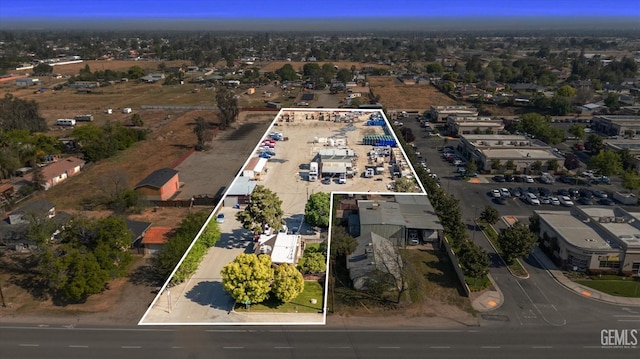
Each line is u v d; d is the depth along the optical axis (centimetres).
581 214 3381
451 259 3059
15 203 3894
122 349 2183
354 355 2162
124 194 3812
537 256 3134
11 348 2206
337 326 2366
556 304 2591
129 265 2952
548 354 2188
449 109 7406
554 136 5834
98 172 4866
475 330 2369
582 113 7694
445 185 4525
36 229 2892
